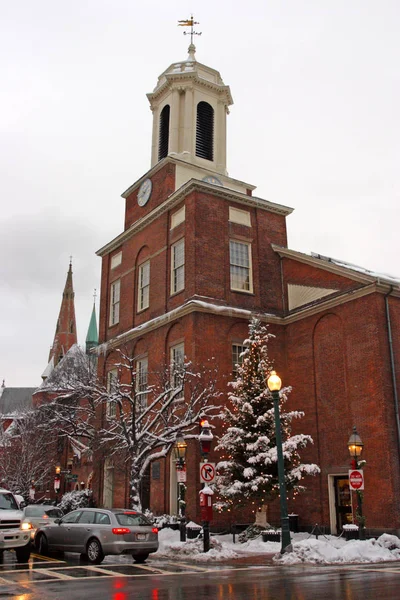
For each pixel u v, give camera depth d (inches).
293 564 658.2
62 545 719.1
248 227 1251.8
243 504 924.0
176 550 779.4
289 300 1220.5
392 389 967.6
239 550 802.2
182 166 1355.8
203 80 1470.2
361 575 544.1
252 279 1218.6
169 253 1248.8
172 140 1422.2
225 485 928.3
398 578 519.2
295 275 1218.0
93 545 675.4
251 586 472.7
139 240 1379.2
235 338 1141.7
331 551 695.7
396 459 928.3
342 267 1085.1
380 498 919.7
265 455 883.4
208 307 1117.1
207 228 1187.9
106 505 1302.9
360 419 986.7
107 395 1032.8
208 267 1162.0
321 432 1056.2
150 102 1542.8
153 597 418.0
